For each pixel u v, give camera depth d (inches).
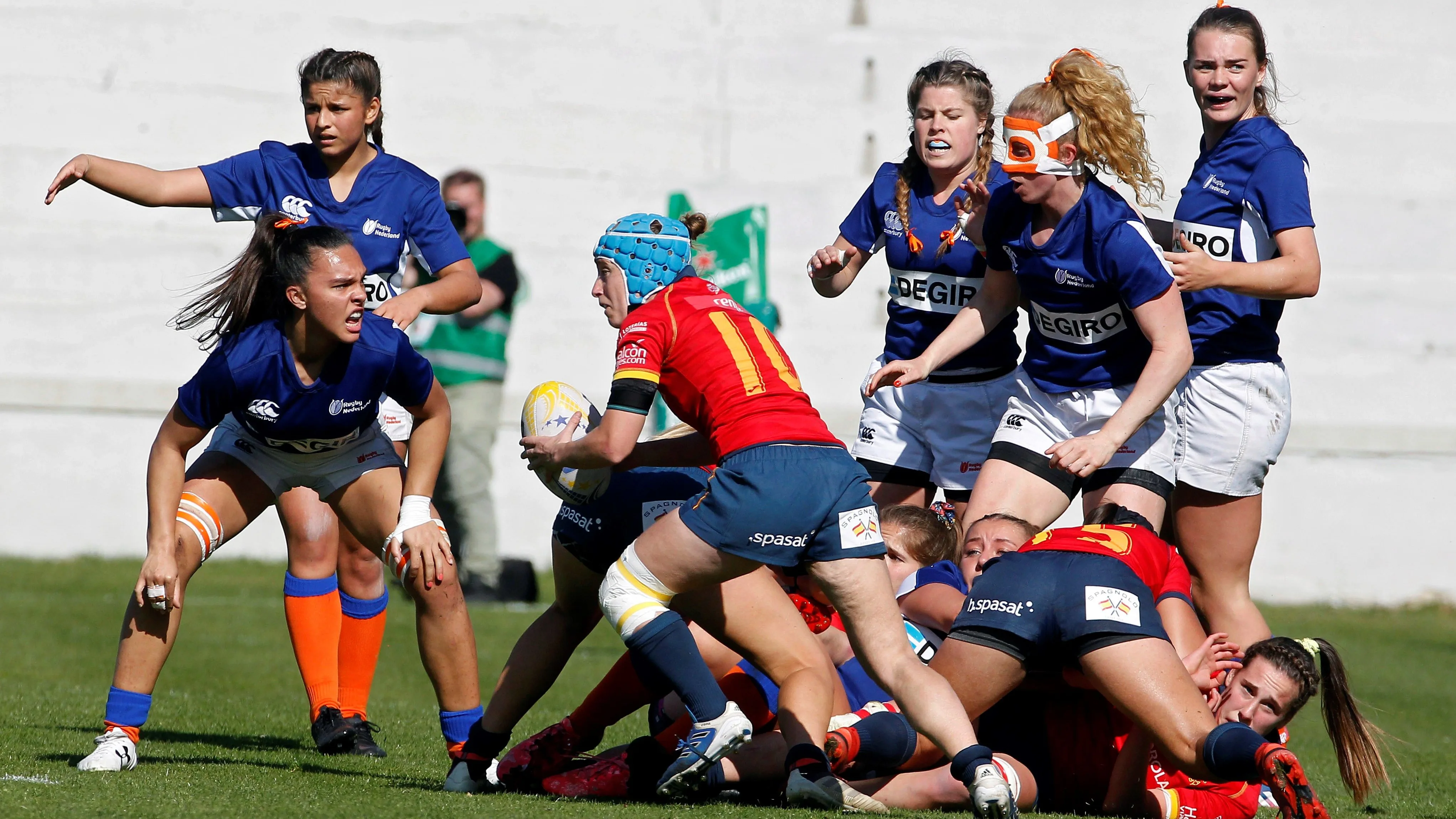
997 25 2287.2
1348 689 708.0
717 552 590.9
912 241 909.2
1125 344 756.6
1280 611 2126.0
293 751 803.4
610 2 2284.7
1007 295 810.2
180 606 664.4
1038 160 710.5
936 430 948.6
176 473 658.2
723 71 2289.6
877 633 592.7
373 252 819.4
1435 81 2250.2
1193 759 591.2
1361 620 2076.8
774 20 2295.8
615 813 564.4
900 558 738.2
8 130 2196.1
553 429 654.5
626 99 2283.5
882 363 956.0
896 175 931.3
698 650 633.0
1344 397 2228.1
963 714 571.5
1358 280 2236.7
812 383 2245.3
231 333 658.8
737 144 2287.2
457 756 681.6
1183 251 745.0
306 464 703.7
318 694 815.7
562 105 2274.9
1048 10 2281.0
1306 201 807.1
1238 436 847.7
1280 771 565.0
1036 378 784.3
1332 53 2253.9
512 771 681.0
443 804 577.3
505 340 1833.2
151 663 663.8
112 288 2187.5
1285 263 781.9
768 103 2290.8
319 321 639.1
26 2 2208.4
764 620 626.2
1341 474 2224.4
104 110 2212.1
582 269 2262.6
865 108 2292.1
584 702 714.8
